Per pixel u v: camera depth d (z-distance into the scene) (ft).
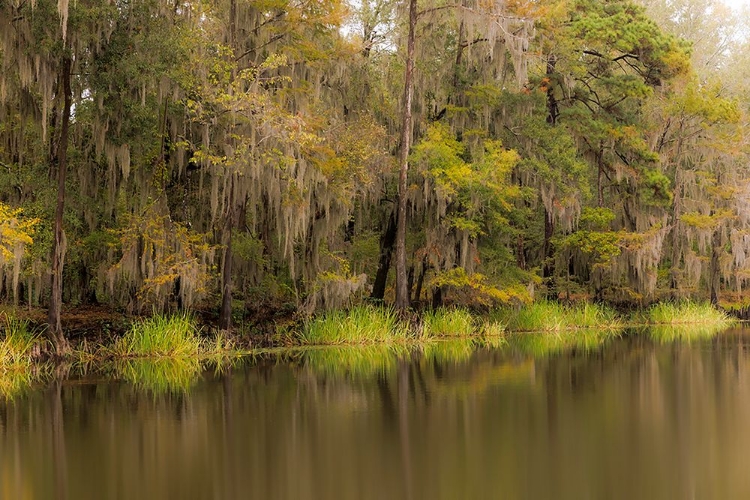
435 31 96.17
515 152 92.63
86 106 66.95
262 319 86.69
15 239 58.70
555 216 114.11
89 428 43.11
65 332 71.00
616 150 115.24
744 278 136.15
